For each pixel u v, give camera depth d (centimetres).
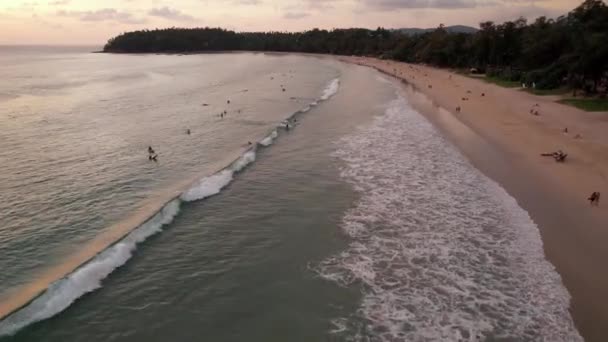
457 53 10656
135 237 1925
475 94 5956
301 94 6656
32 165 2989
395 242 1894
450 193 2397
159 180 2722
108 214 2219
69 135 3884
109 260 1744
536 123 3884
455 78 8338
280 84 8088
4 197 2412
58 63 15750
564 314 1415
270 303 1518
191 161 3116
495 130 3712
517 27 9044
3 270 1702
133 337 1365
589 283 1562
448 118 4347
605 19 6009
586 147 3047
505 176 2619
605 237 1852
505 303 1478
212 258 1803
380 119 4384
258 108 5356
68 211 2247
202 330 1393
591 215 2041
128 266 1734
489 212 2148
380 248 1852
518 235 1912
